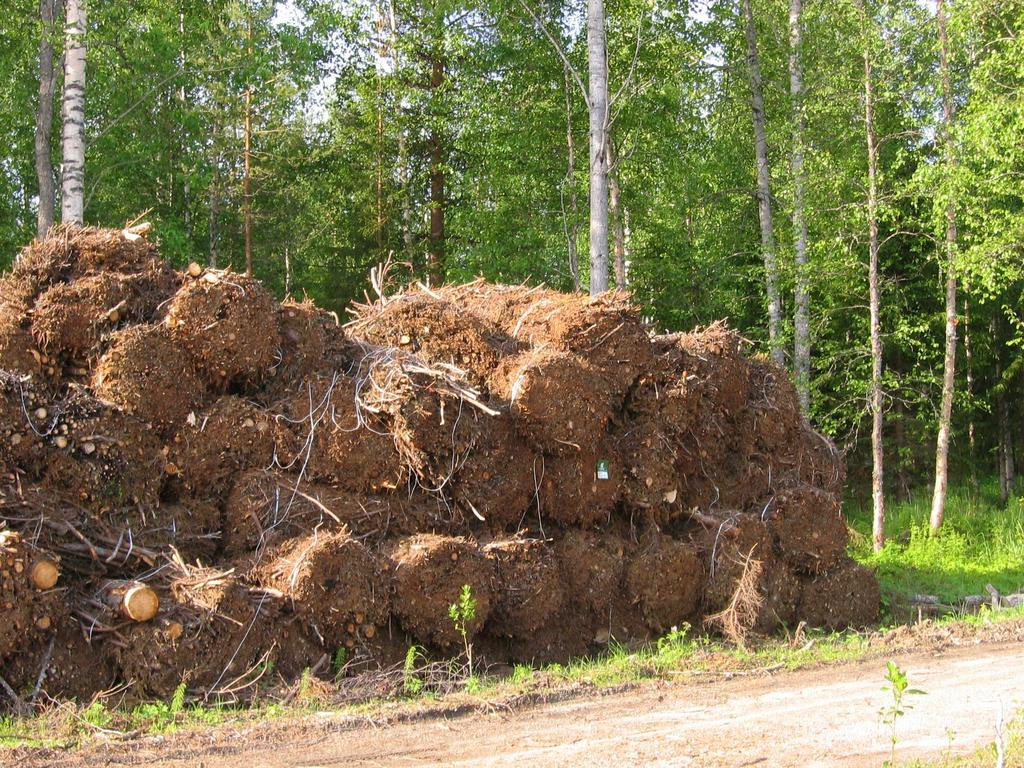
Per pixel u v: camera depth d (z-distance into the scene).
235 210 25.86
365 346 9.44
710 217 24.45
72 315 8.38
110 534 7.87
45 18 15.66
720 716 6.90
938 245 18.81
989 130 16.06
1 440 7.64
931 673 8.21
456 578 8.53
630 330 10.44
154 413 8.31
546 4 19.92
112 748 6.08
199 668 7.31
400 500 9.03
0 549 6.97
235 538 8.40
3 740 6.16
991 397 22.91
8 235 20.36
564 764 5.82
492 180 21.09
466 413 9.25
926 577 15.41
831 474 12.41
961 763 5.55
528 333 10.41
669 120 20.50
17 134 19.92
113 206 22.23
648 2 17.88
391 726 6.66
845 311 22.38
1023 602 12.66
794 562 11.09
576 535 9.87
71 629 7.28
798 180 18.67
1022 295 19.72
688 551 10.24
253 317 8.80
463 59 22.36
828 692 7.61
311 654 7.88
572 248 20.16
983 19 17.53
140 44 18.55
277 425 8.76
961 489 22.67
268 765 5.81
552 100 20.20
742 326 24.23
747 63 20.27
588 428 9.68
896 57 17.42
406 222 25.62
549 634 9.30
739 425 11.63
